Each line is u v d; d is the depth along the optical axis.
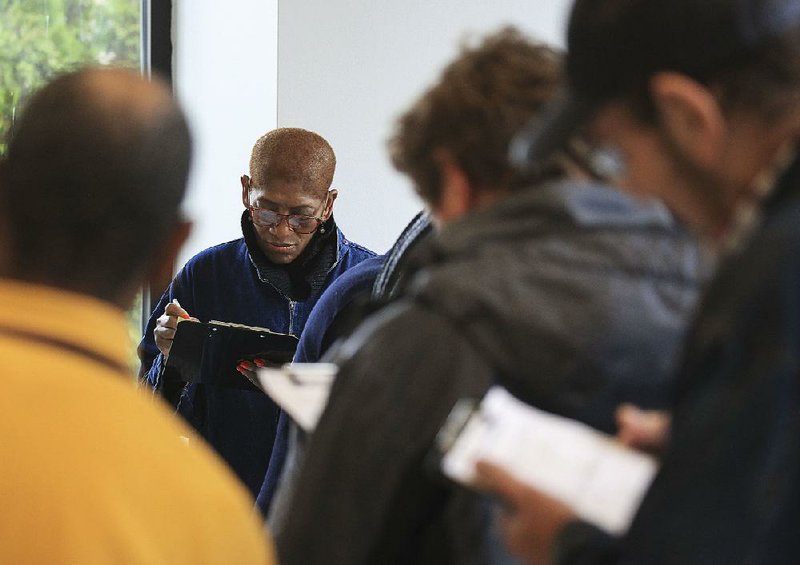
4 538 1.12
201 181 5.29
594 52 1.37
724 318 1.18
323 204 3.69
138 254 1.29
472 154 1.64
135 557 1.16
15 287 1.24
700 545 1.16
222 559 1.23
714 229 1.37
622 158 1.39
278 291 3.80
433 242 1.62
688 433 1.19
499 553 1.51
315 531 1.57
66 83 1.30
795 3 1.29
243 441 3.69
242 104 5.14
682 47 1.31
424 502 1.54
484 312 1.52
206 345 3.44
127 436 1.20
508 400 1.43
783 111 1.29
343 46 4.86
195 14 5.42
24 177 1.25
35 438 1.16
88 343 1.24
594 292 1.50
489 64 1.67
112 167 1.26
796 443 1.13
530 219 1.55
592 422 1.50
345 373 1.61
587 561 1.29
